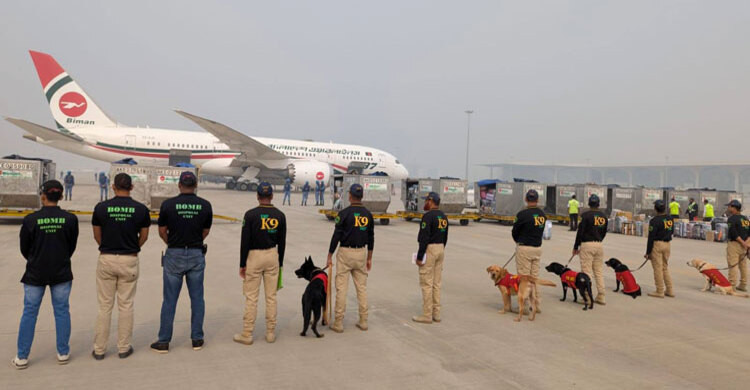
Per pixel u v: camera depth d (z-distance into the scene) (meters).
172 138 35.84
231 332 5.44
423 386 4.05
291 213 22.70
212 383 3.99
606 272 10.45
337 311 5.58
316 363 4.56
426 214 6.03
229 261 10.01
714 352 5.23
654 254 8.04
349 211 5.58
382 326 5.89
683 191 24.66
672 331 6.04
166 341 4.71
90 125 34.91
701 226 17.86
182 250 4.66
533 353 5.04
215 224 17.20
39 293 4.23
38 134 31.67
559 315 6.70
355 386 4.00
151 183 15.21
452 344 5.27
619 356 5.01
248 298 5.04
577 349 5.21
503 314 6.66
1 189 13.91
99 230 4.44
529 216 6.83
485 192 22.66
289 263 10.03
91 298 6.66
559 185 22.19
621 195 23.45
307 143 39.16
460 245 13.91
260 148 35.00
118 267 4.38
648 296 8.17
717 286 8.45
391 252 12.03
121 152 34.28
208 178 68.25
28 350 4.18
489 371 4.47
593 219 7.35
